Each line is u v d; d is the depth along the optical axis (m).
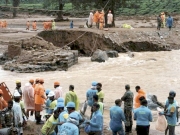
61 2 80.75
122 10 97.50
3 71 33.50
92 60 38.78
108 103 22.73
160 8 97.06
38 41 40.62
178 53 43.88
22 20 86.06
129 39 46.09
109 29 49.34
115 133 14.08
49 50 39.09
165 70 34.09
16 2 98.00
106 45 43.69
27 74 32.38
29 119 17.73
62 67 34.38
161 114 14.52
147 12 94.56
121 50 44.03
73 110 10.49
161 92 25.98
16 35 53.16
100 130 12.42
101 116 12.37
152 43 45.62
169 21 51.53
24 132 15.38
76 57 37.72
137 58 40.47
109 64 37.16
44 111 19.36
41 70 33.53
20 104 14.55
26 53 37.44
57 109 11.79
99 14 48.44
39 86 17.09
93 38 43.28
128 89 15.94
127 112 15.88
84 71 33.72
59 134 9.82
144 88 27.20
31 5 119.62
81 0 63.06
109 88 27.22
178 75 31.89
